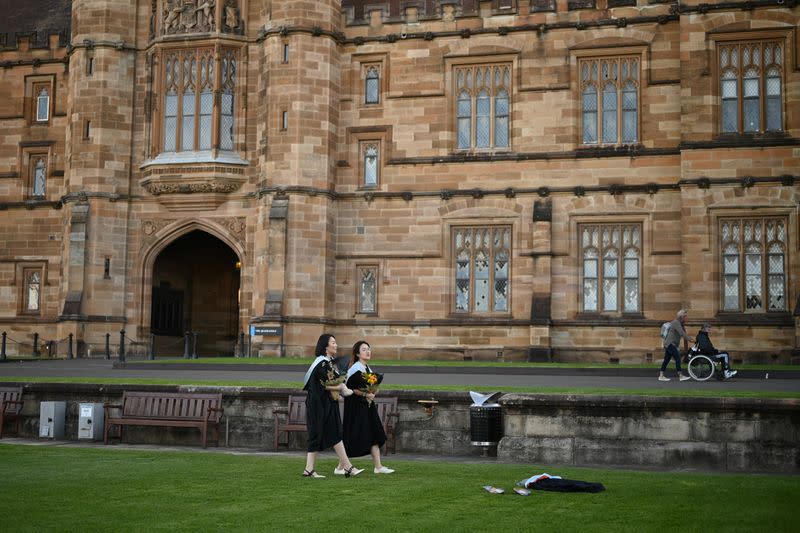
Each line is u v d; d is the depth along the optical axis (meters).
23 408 23.27
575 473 16.73
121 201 43.94
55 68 47.47
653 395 18.80
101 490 14.32
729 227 37.97
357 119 42.38
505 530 11.62
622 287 39.75
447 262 41.34
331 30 41.91
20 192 47.47
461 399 20.28
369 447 16.36
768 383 27.95
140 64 44.53
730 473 17.52
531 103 40.91
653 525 11.89
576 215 40.22
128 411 22.03
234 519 12.20
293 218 40.69
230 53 43.56
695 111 38.19
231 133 43.44
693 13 38.31
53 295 46.56
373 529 11.66
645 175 39.69
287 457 19.28
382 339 41.53
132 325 43.72
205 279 48.75
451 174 41.47
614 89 40.53
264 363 34.97
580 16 40.56
